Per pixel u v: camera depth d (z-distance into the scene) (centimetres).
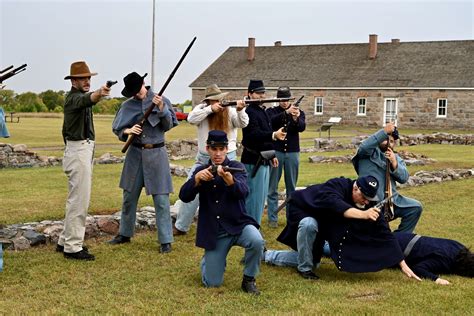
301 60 4966
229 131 753
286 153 862
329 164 1767
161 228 712
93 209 928
